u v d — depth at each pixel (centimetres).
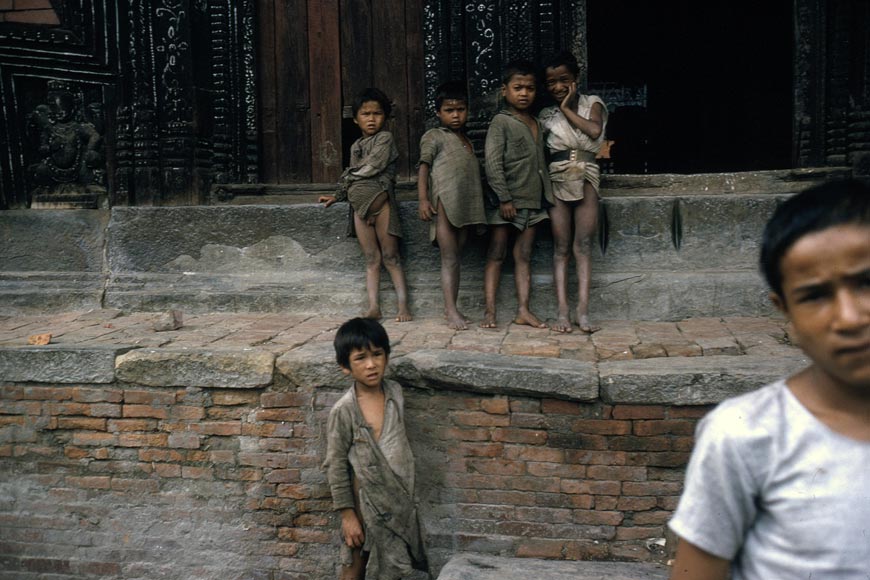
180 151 530
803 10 504
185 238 516
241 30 548
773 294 116
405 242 488
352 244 500
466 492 351
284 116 559
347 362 312
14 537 393
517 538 346
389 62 545
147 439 377
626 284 467
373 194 450
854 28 492
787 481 115
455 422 350
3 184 539
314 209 503
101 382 377
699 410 326
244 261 512
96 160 536
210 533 374
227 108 548
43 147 539
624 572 304
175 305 505
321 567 364
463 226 431
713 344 378
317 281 502
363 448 317
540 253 478
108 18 524
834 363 107
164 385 372
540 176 435
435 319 470
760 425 117
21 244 536
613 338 404
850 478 112
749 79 956
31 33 520
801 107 511
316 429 360
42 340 404
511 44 507
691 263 473
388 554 321
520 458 344
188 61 528
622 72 1191
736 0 963
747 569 123
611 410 332
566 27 511
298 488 364
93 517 385
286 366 360
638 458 332
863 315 103
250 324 459
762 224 468
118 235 523
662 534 332
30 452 388
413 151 545
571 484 339
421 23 539
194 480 374
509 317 472
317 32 551
